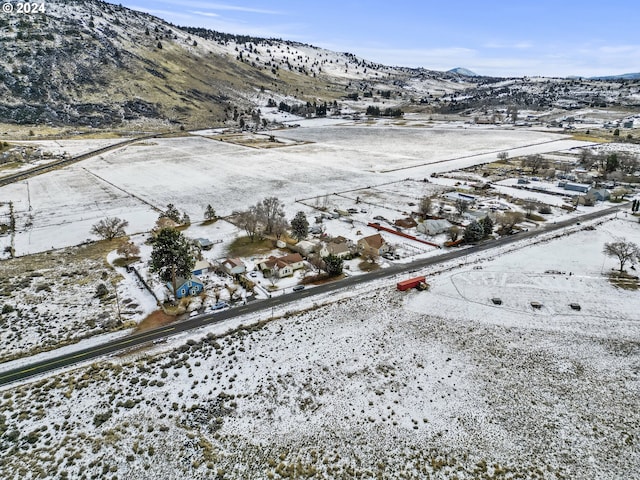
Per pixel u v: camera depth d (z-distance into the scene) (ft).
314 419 104.88
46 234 239.50
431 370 123.03
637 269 184.75
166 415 105.70
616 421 104.06
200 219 266.98
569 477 89.10
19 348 133.28
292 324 145.59
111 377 119.55
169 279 164.45
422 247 216.54
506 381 118.32
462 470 90.89
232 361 126.52
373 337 138.62
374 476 89.40
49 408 107.76
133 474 89.25
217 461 92.63
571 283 173.47
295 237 222.28
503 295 164.66
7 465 90.63
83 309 157.28
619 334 139.95
